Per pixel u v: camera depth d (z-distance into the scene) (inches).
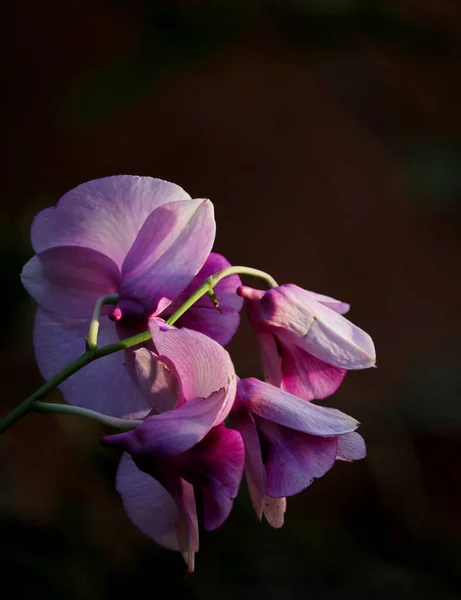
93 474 45.9
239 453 26.3
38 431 48.9
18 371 55.2
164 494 27.0
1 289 53.9
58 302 28.0
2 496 41.7
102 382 28.0
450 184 76.0
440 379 56.9
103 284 28.1
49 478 44.9
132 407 28.0
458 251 78.3
